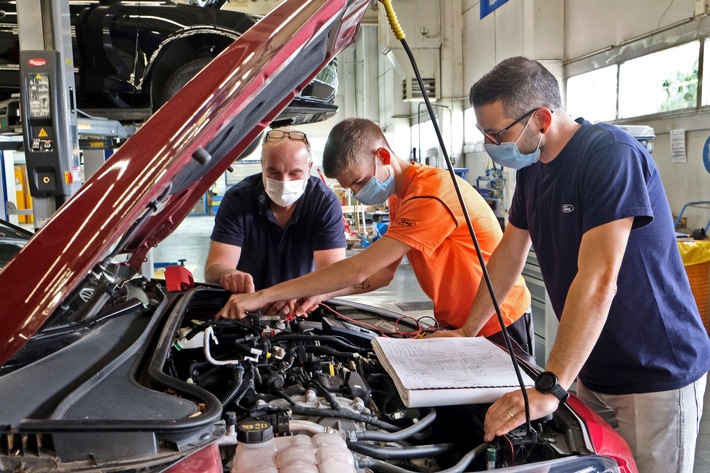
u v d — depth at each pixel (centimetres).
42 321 84
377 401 142
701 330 155
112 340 125
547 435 123
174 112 91
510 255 176
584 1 696
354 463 101
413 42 1056
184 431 85
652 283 145
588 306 124
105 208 87
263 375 137
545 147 150
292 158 205
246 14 418
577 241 148
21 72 272
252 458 97
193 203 159
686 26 530
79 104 415
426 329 191
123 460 81
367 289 212
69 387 98
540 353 365
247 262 243
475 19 993
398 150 1284
